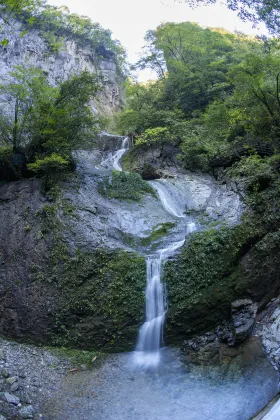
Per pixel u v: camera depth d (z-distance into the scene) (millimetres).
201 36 25703
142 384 7801
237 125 13711
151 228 11820
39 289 9469
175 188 14703
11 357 8352
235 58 22172
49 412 6855
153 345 9031
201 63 22141
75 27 35156
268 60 11875
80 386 7734
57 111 12094
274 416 5930
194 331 9047
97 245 10133
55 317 9164
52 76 30719
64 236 10117
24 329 9219
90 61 35156
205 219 11359
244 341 8367
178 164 16938
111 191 13461
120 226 11453
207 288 9328
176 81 21562
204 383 7645
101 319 9164
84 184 12945
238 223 9914
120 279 9539
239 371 7707
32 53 30312
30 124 12633
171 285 9516
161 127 19031
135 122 21000
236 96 12633
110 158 20500
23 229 10594
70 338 9039
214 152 14539
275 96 11742
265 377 7301
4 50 27891
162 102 21641
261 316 8898
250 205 10133
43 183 11805
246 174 11453
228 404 6926
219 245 9594
